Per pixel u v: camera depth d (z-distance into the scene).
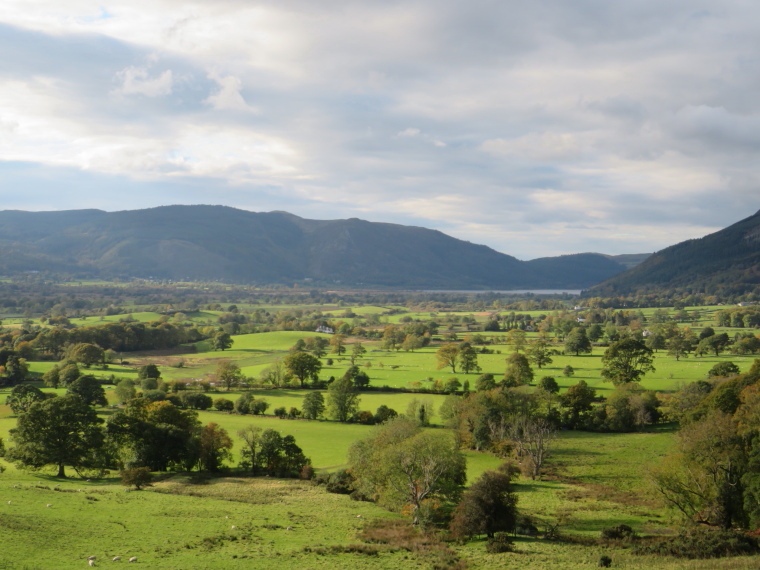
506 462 86.38
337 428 110.44
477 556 47.97
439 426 112.88
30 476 78.75
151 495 67.69
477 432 98.38
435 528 58.50
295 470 84.38
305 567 43.44
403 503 64.44
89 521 52.94
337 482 76.50
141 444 86.38
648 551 48.31
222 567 42.56
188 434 88.94
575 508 65.12
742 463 56.44
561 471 82.94
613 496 70.44
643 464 84.50
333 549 48.66
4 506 54.50
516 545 51.84
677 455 61.38
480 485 57.03
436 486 64.94
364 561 45.75
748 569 38.53
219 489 73.69
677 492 58.97
